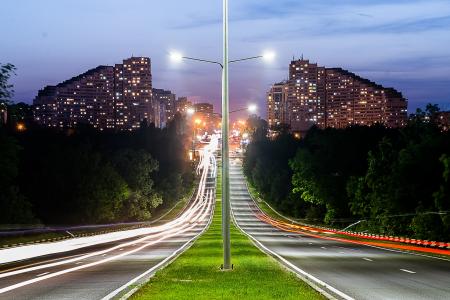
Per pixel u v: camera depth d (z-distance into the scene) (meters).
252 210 170.00
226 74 28.89
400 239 65.62
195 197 198.12
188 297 17.73
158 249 50.91
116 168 128.12
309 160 125.62
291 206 158.38
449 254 41.25
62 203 103.00
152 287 20.55
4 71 70.56
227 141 28.33
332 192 122.62
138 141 183.00
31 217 77.81
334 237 81.00
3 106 71.75
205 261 33.31
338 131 134.25
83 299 19.02
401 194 86.00
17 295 20.33
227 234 27.67
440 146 84.75
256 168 198.75
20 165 102.25
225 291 19.23
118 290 21.33
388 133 128.25
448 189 71.19
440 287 21.53
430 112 95.75
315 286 20.64
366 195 102.06
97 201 104.81
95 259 39.53
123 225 117.75
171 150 191.75
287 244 57.72
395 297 18.83
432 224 74.06
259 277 23.81
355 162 123.88
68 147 107.94
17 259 40.94
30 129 138.25
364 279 24.41
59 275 27.91
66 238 75.38
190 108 151.50
